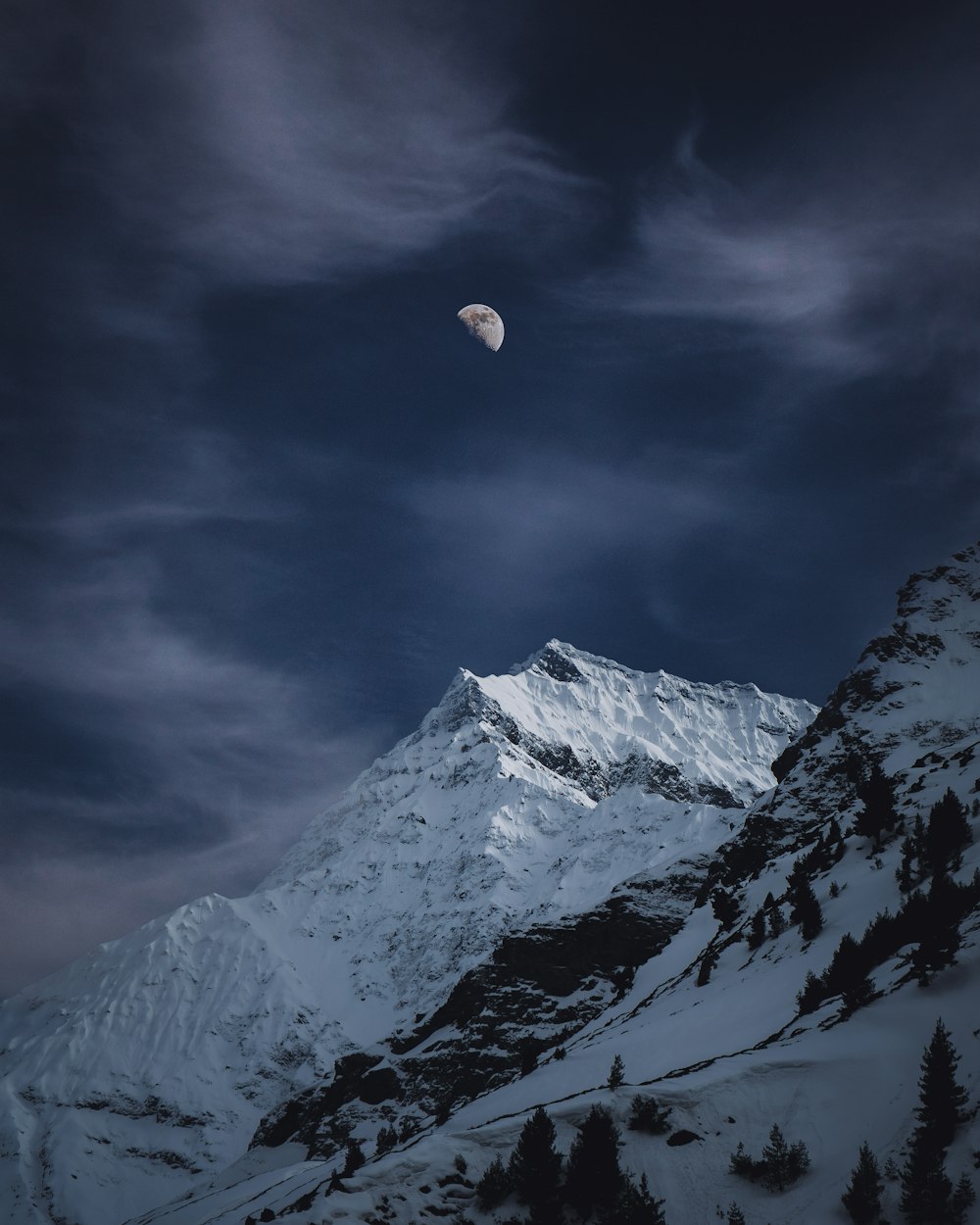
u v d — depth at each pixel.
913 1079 51.41
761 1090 53.41
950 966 59.72
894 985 62.00
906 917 70.31
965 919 66.38
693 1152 50.56
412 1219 49.22
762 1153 49.66
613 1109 53.25
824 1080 53.28
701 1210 47.66
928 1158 44.34
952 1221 42.31
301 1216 48.91
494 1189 50.38
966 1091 48.28
